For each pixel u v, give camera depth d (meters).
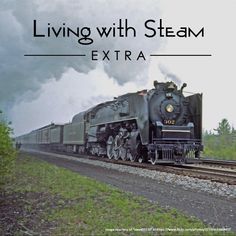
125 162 23.33
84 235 6.56
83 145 40.50
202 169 19.64
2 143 9.93
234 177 14.59
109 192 11.03
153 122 22.92
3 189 11.53
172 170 17.69
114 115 28.48
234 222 7.70
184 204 9.59
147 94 23.33
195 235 6.55
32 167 18.73
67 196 10.28
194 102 23.77
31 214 8.23
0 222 7.52
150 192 11.56
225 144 71.00
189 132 22.62
